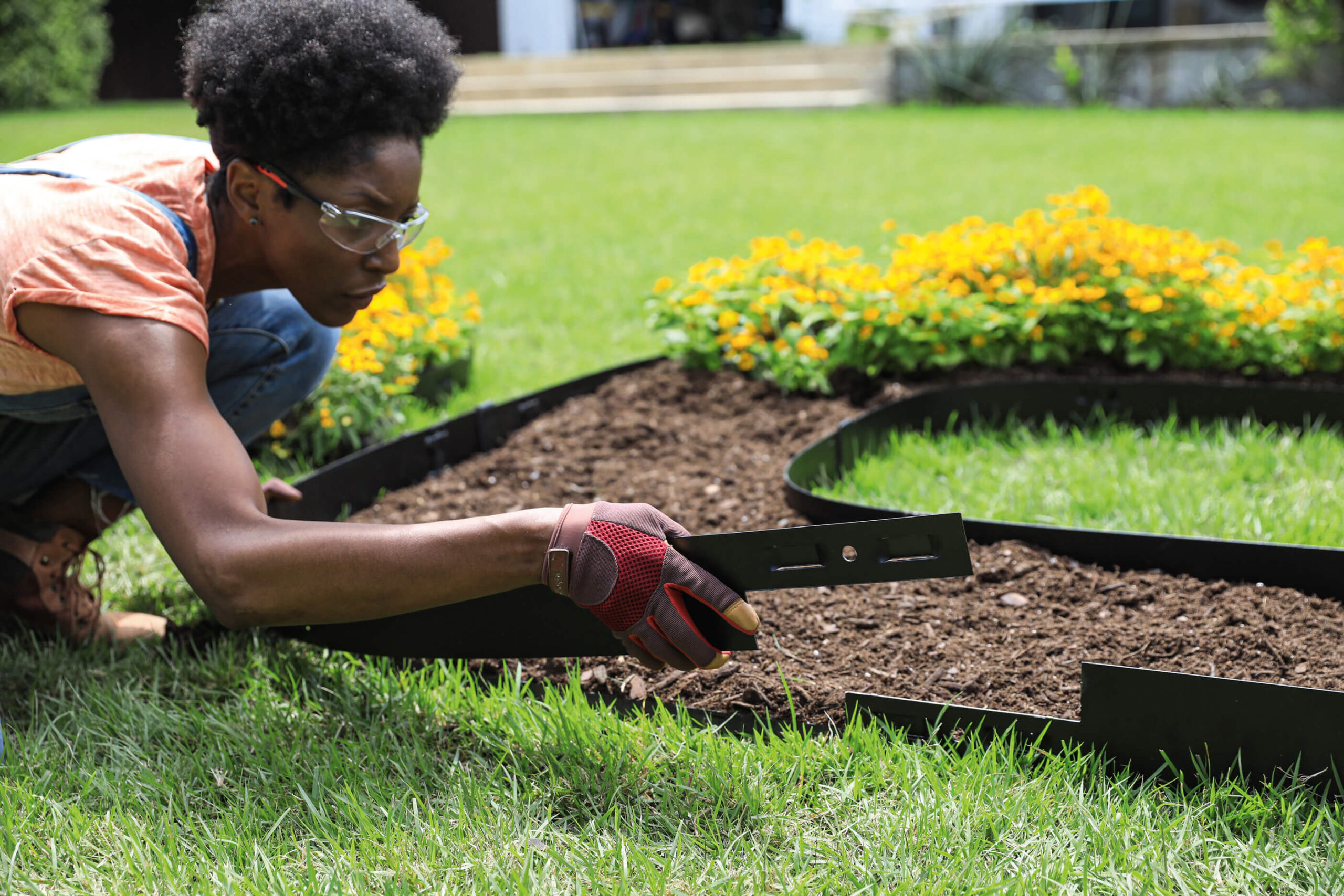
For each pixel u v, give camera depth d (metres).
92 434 1.99
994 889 1.38
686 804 1.60
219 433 1.42
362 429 3.11
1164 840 1.46
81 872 1.46
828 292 3.53
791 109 13.56
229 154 1.52
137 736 1.79
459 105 14.84
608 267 5.63
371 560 1.38
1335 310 3.28
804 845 1.51
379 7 1.50
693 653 1.41
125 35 17.16
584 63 15.12
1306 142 9.20
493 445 3.14
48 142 10.70
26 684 1.96
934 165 8.95
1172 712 1.60
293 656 2.04
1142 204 6.83
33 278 1.43
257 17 1.45
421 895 1.42
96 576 2.39
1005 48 13.09
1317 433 2.97
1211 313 3.37
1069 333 3.44
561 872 1.45
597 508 1.42
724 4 19.56
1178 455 2.86
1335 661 1.82
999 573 2.18
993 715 1.69
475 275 5.51
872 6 14.33
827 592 2.17
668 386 3.45
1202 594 2.05
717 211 7.30
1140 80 12.62
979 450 2.96
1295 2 11.68
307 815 1.59
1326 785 1.54
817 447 2.72
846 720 1.78
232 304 2.14
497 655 1.92
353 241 1.52
